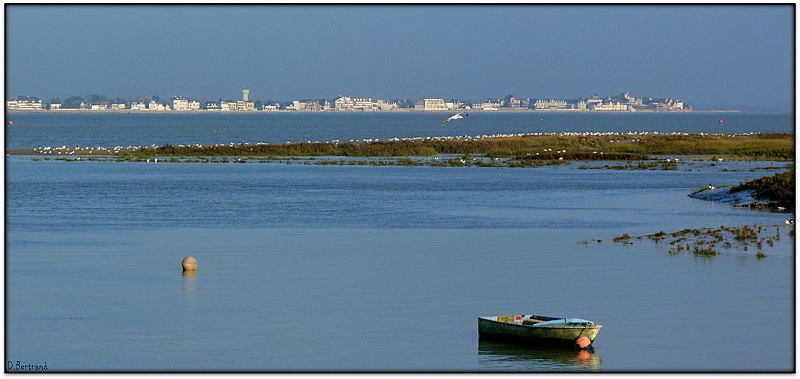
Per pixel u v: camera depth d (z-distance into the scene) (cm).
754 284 12194
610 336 9762
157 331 9938
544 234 17312
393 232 17738
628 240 16325
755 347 9306
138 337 9700
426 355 9081
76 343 9481
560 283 12425
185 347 9312
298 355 9075
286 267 13738
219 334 9831
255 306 11131
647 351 9212
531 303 11238
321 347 9300
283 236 17175
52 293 11806
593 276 12888
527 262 14100
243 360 8912
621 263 13888
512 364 8794
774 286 12050
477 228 18300
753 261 13888
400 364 8806
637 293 11744
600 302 11262
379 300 11456
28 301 11344
